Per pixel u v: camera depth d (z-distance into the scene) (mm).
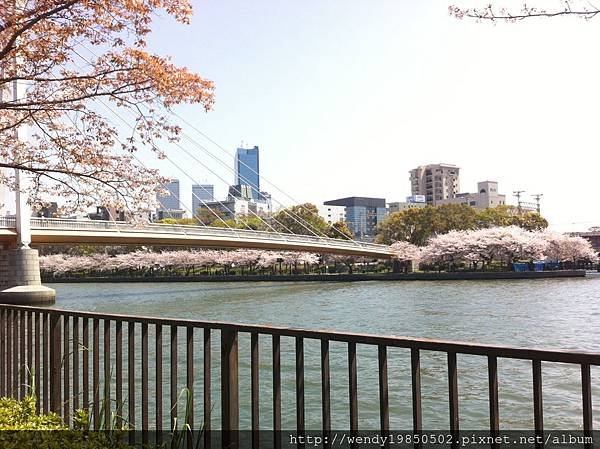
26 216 49812
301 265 102438
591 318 30844
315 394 13891
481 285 60219
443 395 13852
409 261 85562
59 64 9273
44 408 5566
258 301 50469
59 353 5477
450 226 94188
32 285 49438
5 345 6480
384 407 3074
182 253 105875
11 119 11211
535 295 46031
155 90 9312
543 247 76188
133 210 11484
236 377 3854
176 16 8867
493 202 168000
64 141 10297
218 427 10594
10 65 9250
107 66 9039
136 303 51219
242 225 112188
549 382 14812
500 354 2668
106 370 4922
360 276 78625
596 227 114125
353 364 3234
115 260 107125
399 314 35500
